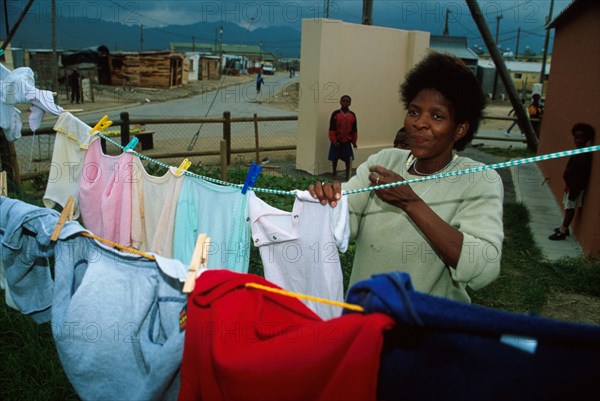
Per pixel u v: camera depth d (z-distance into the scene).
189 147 13.03
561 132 10.86
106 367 1.99
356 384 1.36
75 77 25.48
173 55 34.97
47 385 3.37
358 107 11.91
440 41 38.62
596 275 6.12
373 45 11.77
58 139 3.06
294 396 1.46
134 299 2.00
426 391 1.42
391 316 1.35
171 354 1.82
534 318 1.26
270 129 17.91
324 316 2.22
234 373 1.50
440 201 2.11
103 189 2.98
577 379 1.31
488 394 1.37
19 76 3.04
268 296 1.74
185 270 1.93
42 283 2.59
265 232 2.29
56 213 2.29
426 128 2.06
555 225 8.64
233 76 58.16
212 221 2.56
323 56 10.88
